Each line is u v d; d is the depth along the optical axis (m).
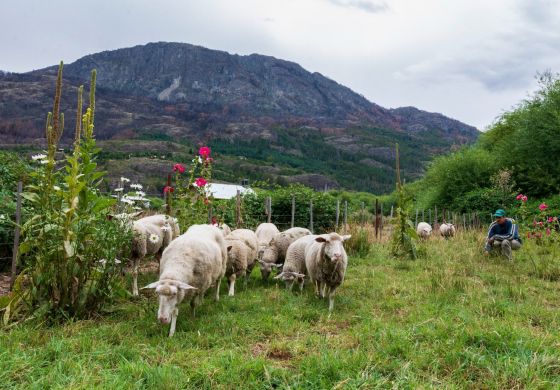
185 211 10.45
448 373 4.68
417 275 9.98
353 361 4.75
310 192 18.30
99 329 5.72
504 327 5.64
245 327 6.09
